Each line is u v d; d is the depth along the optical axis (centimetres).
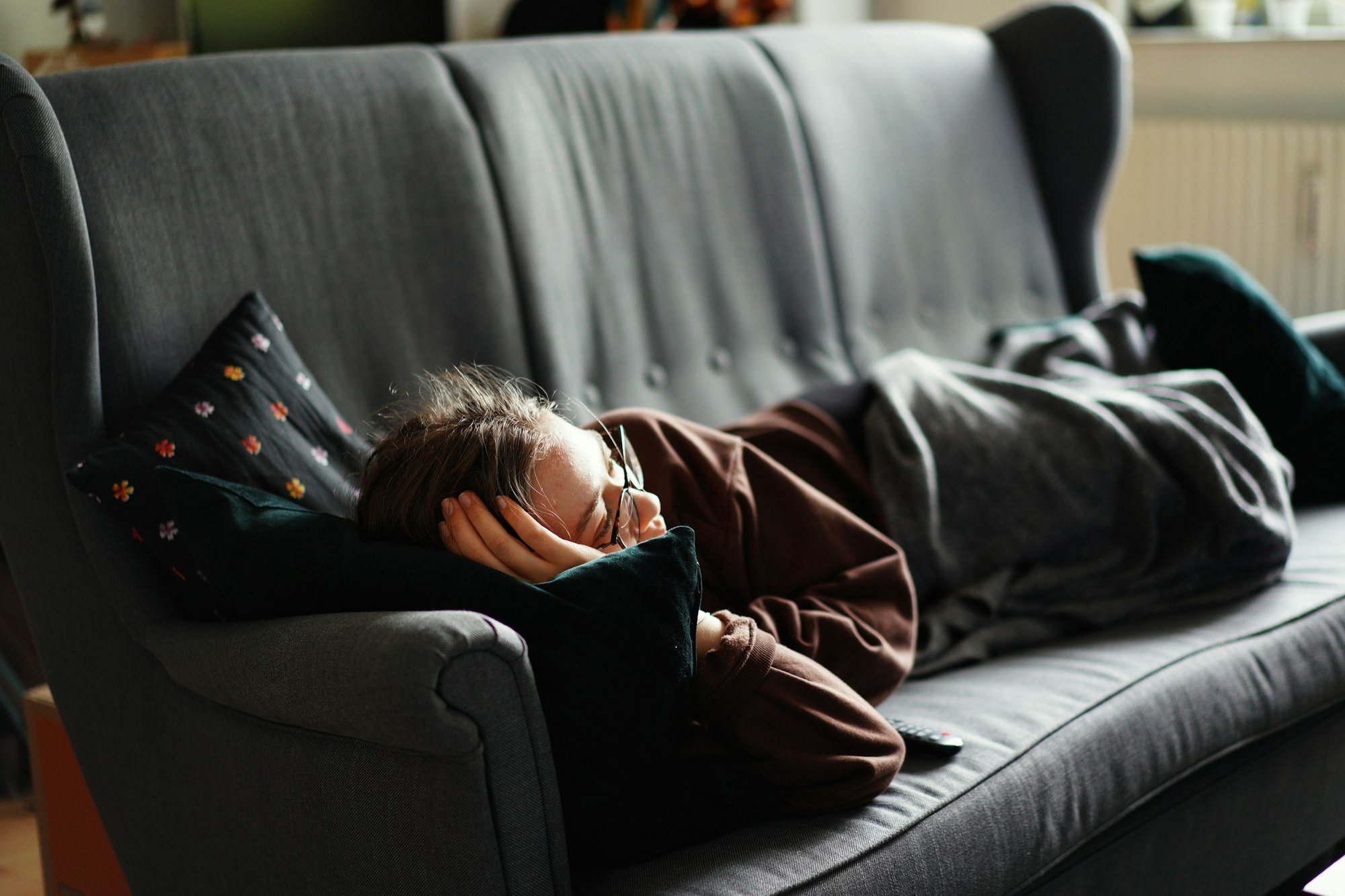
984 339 240
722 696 110
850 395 172
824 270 217
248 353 135
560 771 103
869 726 114
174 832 126
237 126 151
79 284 123
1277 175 310
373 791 101
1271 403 192
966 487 162
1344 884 101
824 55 227
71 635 131
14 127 120
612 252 189
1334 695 152
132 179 141
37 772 156
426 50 177
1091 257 256
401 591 104
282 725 109
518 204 175
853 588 135
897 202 231
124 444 122
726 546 135
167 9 307
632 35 205
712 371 200
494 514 107
